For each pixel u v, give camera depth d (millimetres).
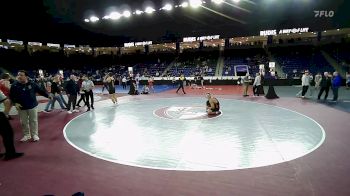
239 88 26922
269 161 6449
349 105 14547
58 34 38938
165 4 35875
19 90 8188
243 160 6559
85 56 46094
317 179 5426
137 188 5215
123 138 8797
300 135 8680
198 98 19109
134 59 43500
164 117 12172
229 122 10820
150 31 38312
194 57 39938
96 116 12758
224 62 36375
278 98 17906
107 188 5246
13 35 34688
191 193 4965
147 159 6789
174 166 6285
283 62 33281
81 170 6156
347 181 5316
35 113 8523
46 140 8656
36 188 5316
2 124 6855
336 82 15914
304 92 17531
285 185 5188
